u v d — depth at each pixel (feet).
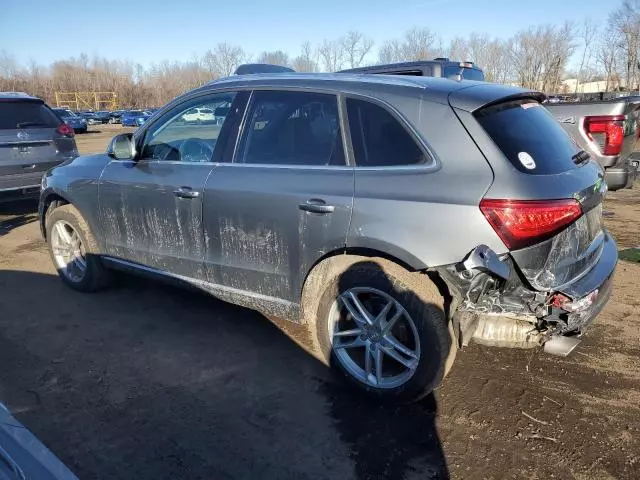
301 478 8.14
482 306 8.87
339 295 9.89
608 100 20.63
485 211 8.43
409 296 9.11
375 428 9.29
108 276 14.96
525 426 9.30
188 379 10.75
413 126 9.31
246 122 11.34
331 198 9.68
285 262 10.50
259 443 8.90
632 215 23.97
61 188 14.55
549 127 10.18
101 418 9.49
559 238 8.52
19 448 5.17
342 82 10.37
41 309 14.03
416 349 9.33
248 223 10.78
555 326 8.84
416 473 8.25
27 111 24.43
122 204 13.12
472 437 9.04
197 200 11.50
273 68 30.76
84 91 246.88
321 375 10.96
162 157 12.65
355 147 9.84
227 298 11.82
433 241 8.79
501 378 10.78
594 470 8.29
